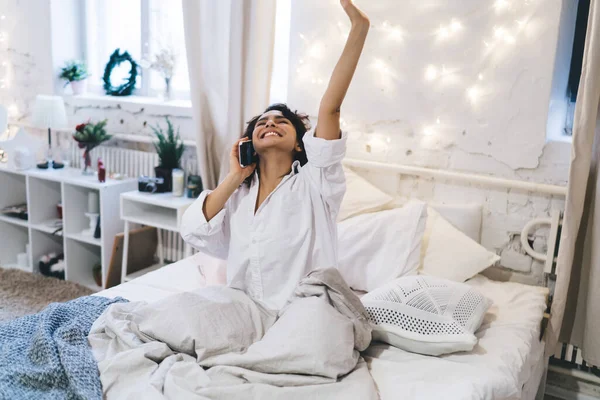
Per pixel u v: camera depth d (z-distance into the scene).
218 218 1.76
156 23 3.50
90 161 3.37
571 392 2.35
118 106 3.51
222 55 2.90
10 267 3.57
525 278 2.42
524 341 1.77
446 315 1.69
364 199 2.45
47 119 3.34
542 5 2.20
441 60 2.42
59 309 1.67
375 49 2.55
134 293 2.03
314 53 2.68
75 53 3.75
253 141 1.75
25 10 3.68
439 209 2.44
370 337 1.59
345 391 1.35
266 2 2.72
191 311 1.55
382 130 2.60
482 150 2.40
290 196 1.74
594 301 2.07
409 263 2.13
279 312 1.66
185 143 3.22
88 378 1.35
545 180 2.31
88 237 3.27
